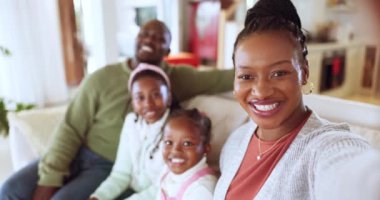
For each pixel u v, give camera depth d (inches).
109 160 57.3
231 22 98.8
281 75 24.7
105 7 87.3
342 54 83.7
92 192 51.7
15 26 80.9
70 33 92.8
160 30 56.1
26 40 82.9
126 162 51.2
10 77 83.9
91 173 55.2
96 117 57.9
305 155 23.3
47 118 62.4
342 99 49.0
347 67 77.6
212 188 38.7
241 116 51.1
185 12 115.4
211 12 105.7
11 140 62.2
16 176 53.0
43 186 51.8
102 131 57.5
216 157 50.9
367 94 46.7
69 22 91.9
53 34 87.4
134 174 50.8
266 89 24.9
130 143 50.8
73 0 91.5
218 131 52.1
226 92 64.1
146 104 48.6
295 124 26.5
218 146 51.0
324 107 48.9
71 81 96.0
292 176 23.8
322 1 97.5
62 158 53.9
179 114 43.1
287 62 24.5
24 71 84.3
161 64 59.1
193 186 39.3
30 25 82.9
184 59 93.7
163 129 45.8
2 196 51.7
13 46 81.8
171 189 41.4
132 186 51.2
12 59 82.8
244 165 30.4
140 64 53.8
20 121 60.6
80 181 53.0
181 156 40.5
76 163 57.8
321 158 21.3
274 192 25.1
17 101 85.0
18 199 51.6
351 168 17.9
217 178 40.7
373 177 16.3
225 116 53.1
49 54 87.7
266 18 25.9
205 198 38.0
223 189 31.0
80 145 58.0
